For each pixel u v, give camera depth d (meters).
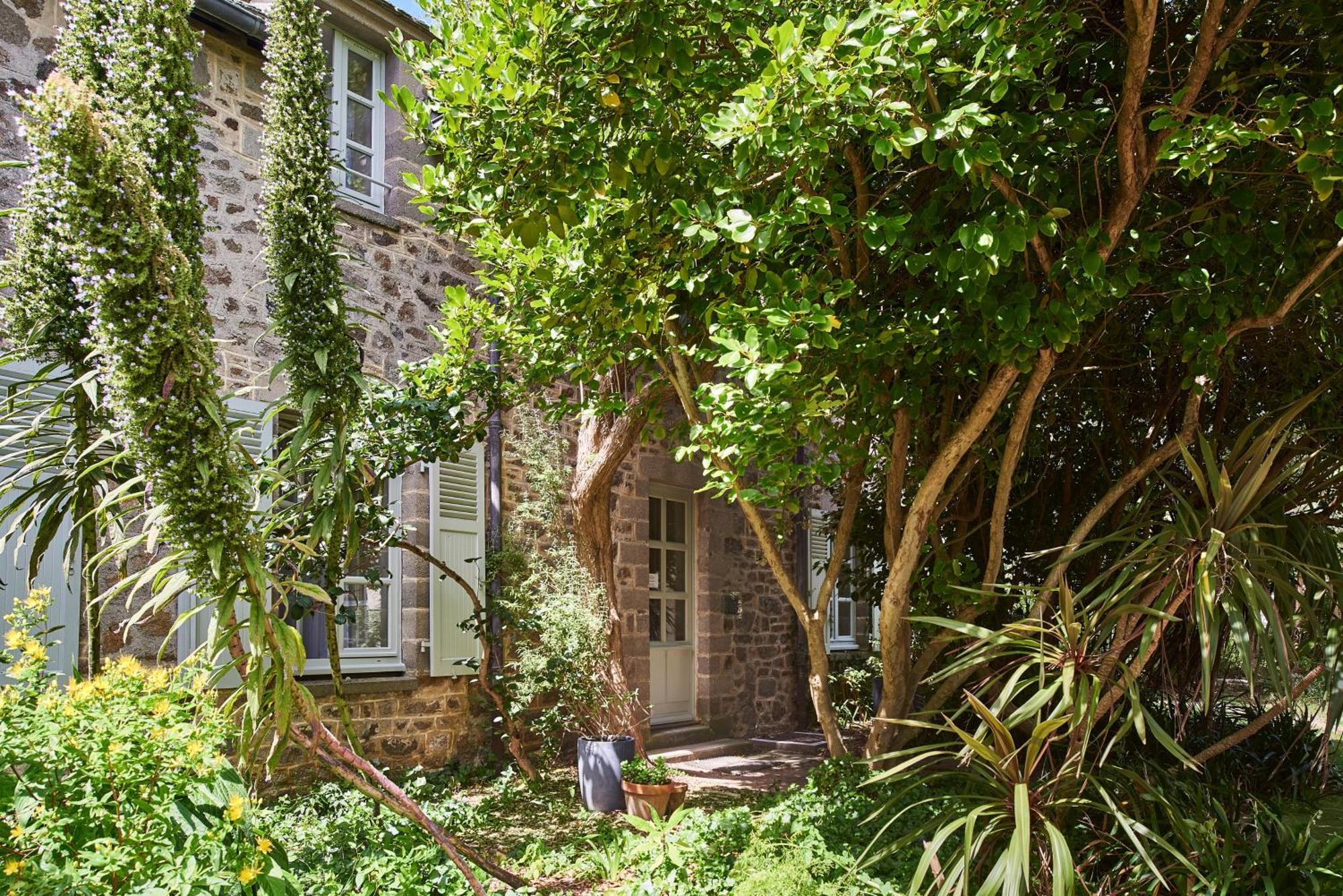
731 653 9.54
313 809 4.65
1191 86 3.41
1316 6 3.55
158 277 2.76
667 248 3.82
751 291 3.67
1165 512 4.29
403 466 5.63
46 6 4.82
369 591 6.34
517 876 4.05
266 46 3.60
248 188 5.70
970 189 3.67
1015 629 3.49
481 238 5.27
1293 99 3.06
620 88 3.35
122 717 2.44
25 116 2.80
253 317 5.66
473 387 5.86
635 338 4.95
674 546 9.17
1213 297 3.87
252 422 5.43
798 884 3.24
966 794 3.58
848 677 10.31
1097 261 3.38
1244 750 6.02
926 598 4.93
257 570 2.98
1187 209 3.99
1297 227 3.95
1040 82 3.56
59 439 4.54
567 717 6.58
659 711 8.70
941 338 4.05
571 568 6.62
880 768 4.40
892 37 3.00
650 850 4.16
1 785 2.18
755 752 8.65
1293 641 3.61
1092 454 5.71
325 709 5.77
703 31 3.54
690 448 4.45
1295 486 4.39
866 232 3.50
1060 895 2.84
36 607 2.94
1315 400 4.52
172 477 2.82
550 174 3.36
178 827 2.43
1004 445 4.82
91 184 2.69
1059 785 3.44
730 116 3.02
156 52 3.18
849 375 4.07
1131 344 4.88
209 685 3.15
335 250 3.62
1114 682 3.58
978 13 3.09
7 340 4.56
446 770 6.37
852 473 4.89
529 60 3.38
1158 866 3.41
